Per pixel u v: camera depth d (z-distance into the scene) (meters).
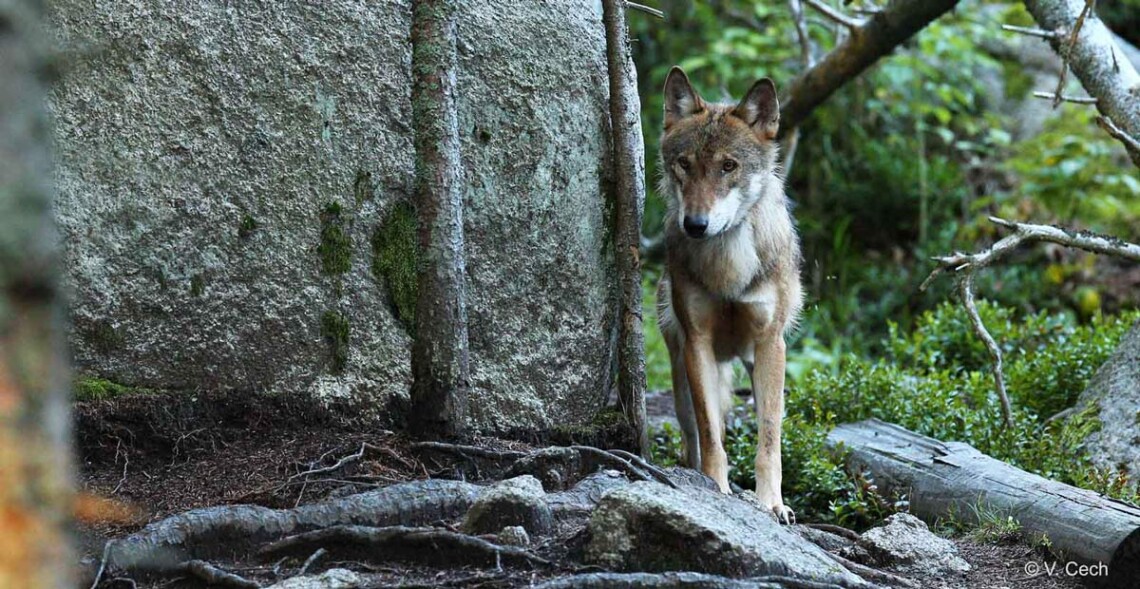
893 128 27.64
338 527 7.39
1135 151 12.37
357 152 9.70
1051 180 24.05
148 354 8.85
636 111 11.20
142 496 8.21
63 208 8.41
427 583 6.79
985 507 10.06
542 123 10.61
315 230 9.52
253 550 7.44
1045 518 9.39
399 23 9.91
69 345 8.50
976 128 26.30
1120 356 12.84
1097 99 13.99
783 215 11.33
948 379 14.29
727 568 7.04
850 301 23.72
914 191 25.89
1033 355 15.02
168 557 7.14
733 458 12.62
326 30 9.54
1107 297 23.12
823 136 26.91
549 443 10.66
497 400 10.33
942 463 11.03
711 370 11.01
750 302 10.84
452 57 9.41
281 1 9.34
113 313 8.68
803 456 11.95
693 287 10.86
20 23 2.66
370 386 9.76
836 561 7.96
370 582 6.91
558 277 10.80
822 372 16.34
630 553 7.21
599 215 11.12
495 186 10.35
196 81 8.96
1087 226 24.20
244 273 9.22
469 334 10.20
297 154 9.42
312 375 9.52
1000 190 26.20
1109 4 30.81
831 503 11.27
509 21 10.43
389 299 9.90
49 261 2.68
